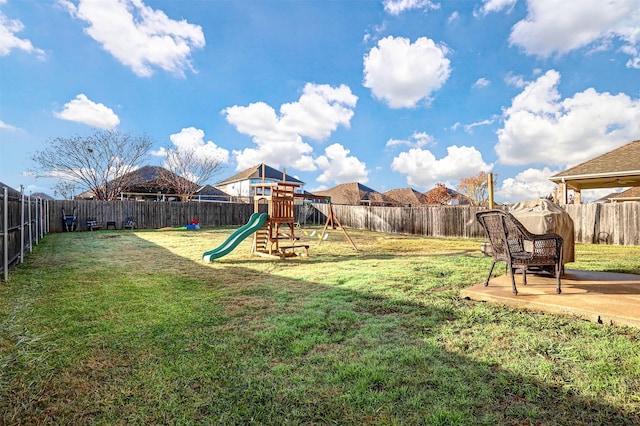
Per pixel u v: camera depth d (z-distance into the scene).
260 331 2.45
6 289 3.86
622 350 1.96
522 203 4.23
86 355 2.06
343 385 1.67
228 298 3.47
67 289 3.88
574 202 13.29
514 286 3.08
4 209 4.46
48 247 8.35
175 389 1.66
